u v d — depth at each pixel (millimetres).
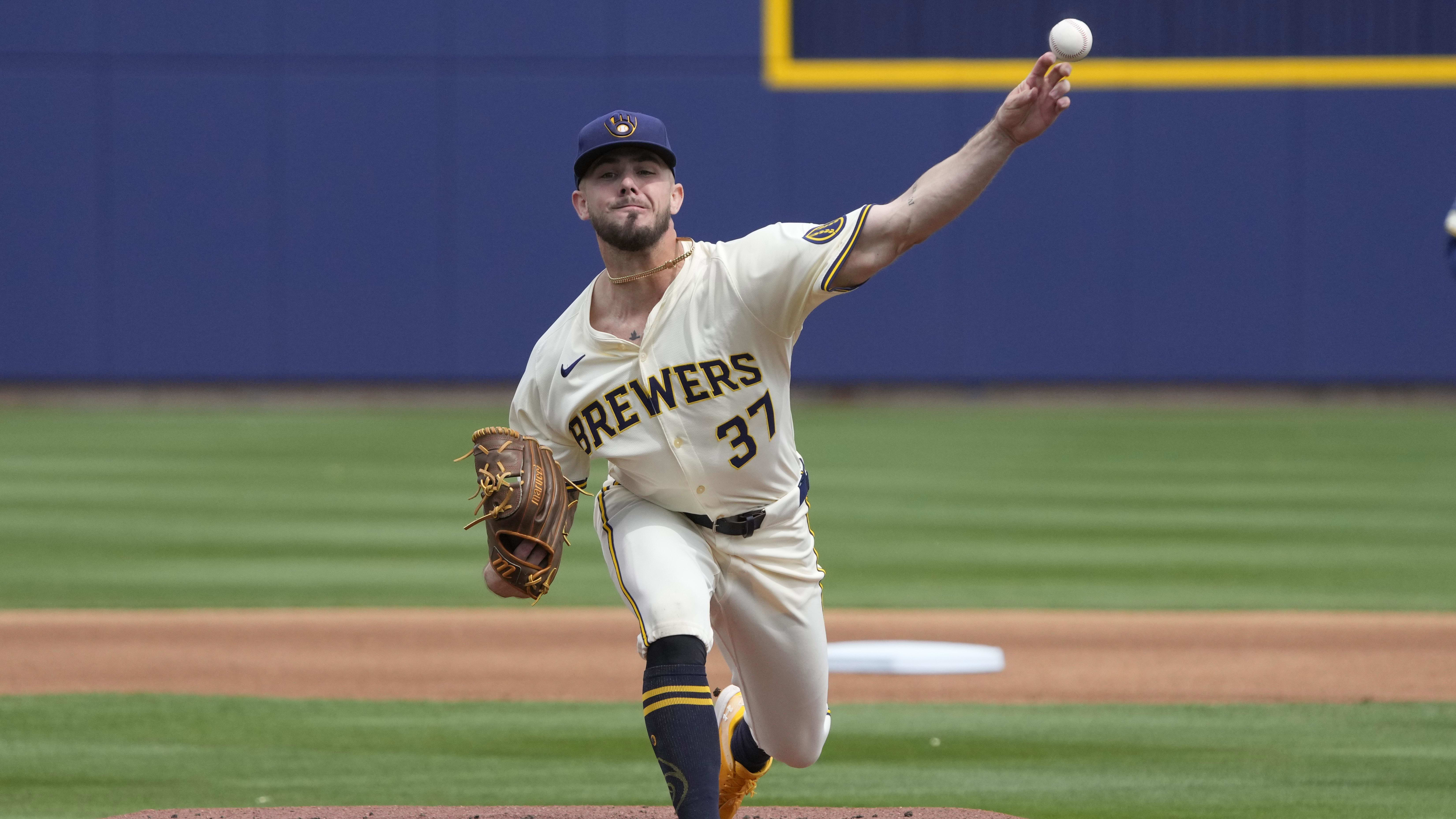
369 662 23891
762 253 12094
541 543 12641
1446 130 68438
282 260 71125
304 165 70875
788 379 12641
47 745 18375
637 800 15734
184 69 70250
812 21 70438
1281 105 69125
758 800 15891
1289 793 16078
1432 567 32406
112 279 70875
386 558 33688
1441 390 69875
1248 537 36312
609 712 20500
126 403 71875
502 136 70812
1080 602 28984
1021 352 71000
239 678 22625
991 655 23375
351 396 72312
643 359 12305
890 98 70312
